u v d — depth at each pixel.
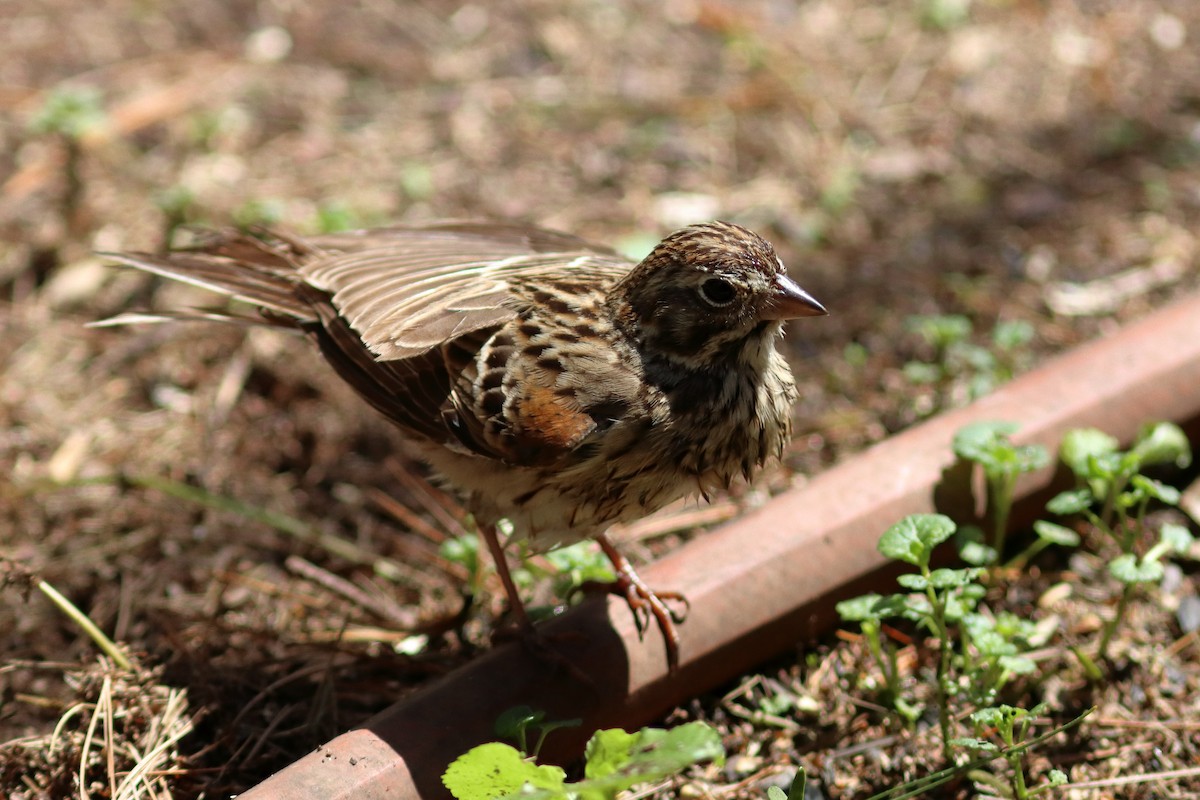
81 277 12.45
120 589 9.52
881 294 12.38
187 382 11.47
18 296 12.38
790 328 12.01
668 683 8.29
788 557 8.71
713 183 13.95
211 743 8.28
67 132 13.06
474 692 7.78
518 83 15.34
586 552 8.71
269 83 15.14
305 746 8.28
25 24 16.02
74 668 8.71
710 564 8.65
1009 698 8.45
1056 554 9.59
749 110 14.98
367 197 13.59
